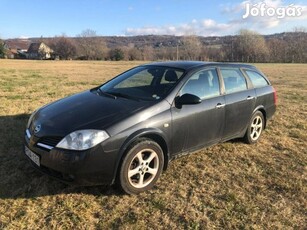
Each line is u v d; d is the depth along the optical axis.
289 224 3.86
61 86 14.66
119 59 78.69
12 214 3.74
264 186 4.77
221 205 4.20
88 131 3.91
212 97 5.29
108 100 4.72
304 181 5.00
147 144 4.28
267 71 34.66
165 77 5.10
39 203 4.00
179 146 4.78
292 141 6.92
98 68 34.66
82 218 3.75
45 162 3.96
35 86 14.15
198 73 5.23
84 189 4.36
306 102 12.00
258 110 6.49
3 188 4.28
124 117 4.16
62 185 4.41
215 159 5.66
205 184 4.73
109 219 3.77
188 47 79.31
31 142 4.17
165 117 4.48
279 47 79.19
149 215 3.90
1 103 9.25
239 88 6.00
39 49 91.44
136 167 4.27
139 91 4.96
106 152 3.92
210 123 5.19
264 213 4.06
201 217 3.91
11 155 5.28
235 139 6.67
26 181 4.48
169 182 4.73
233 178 4.98
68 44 87.00
